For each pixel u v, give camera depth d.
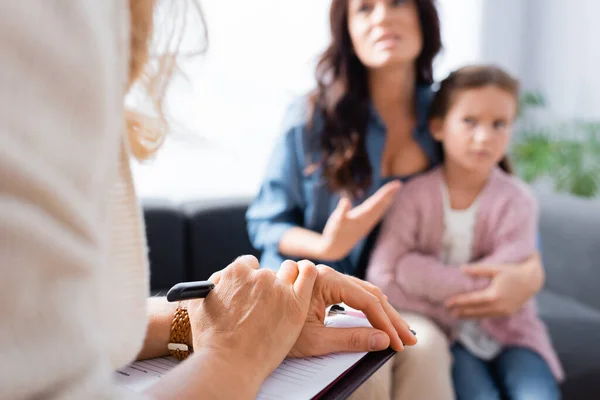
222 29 1.70
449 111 1.04
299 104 1.16
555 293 1.48
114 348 0.34
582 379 1.09
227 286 0.45
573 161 2.15
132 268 0.35
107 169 0.27
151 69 0.41
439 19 1.06
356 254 1.10
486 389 0.93
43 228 0.22
